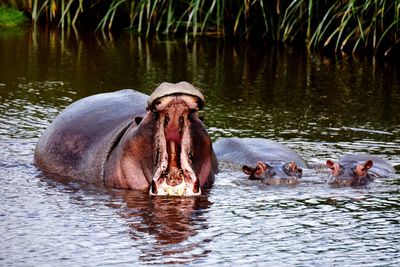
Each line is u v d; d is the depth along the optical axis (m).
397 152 32.69
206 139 26.91
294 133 35.66
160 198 26.47
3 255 21.45
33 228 23.58
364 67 52.16
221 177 29.03
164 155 26.36
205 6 62.84
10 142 32.94
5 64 50.53
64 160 29.17
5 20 65.94
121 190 27.25
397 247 22.42
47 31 63.75
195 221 24.36
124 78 47.22
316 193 27.42
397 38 54.75
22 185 27.72
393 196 27.16
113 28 65.81
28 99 41.19
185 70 50.25
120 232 23.33
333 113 39.66
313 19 58.06
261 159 30.38
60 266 20.73
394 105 41.59
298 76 49.12
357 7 52.72
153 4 61.62
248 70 50.78
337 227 24.02
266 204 26.12
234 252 21.91
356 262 21.28
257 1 60.41
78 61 52.34
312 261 21.33
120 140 27.73
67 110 30.86
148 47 58.34
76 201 26.09
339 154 32.34
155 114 26.36
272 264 21.08
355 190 27.81
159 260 21.22
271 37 61.28
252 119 38.16
